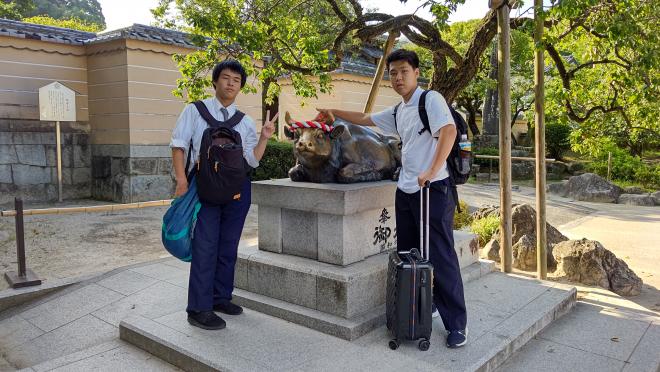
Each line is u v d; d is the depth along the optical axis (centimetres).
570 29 544
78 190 1049
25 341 398
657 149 2044
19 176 964
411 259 307
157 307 420
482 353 302
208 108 340
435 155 293
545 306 386
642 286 512
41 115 927
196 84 628
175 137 326
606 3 504
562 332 370
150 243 670
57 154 975
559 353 334
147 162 1002
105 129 1019
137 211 913
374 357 296
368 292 352
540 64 488
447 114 299
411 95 319
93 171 1053
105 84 1004
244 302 382
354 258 371
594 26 507
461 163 316
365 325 332
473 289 428
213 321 336
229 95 339
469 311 373
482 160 1702
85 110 1045
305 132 380
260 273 384
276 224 397
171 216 330
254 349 306
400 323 304
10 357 376
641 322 391
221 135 326
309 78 1335
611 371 309
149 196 1009
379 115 364
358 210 362
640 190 1280
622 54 636
